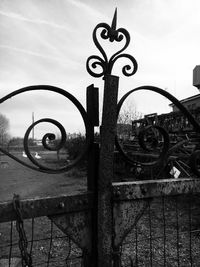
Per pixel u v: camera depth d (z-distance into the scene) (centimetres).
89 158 145
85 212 140
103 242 140
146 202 153
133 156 934
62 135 141
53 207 130
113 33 141
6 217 121
